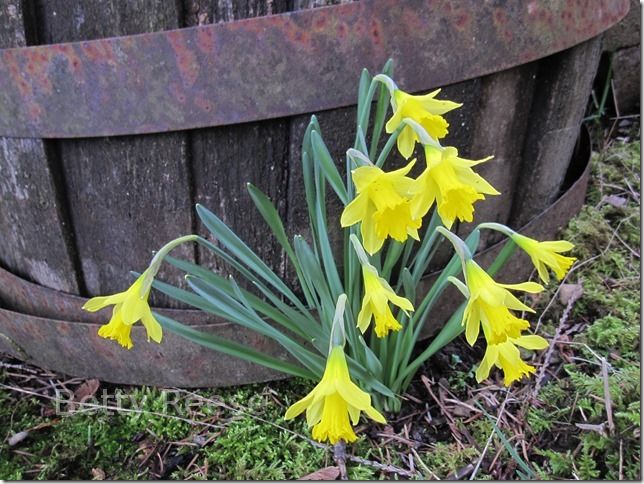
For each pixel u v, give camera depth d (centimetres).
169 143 30
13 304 38
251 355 32
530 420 34
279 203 32
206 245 28
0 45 29
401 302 24
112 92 28
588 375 37
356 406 22
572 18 33
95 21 28
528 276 43
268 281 32
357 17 28
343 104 29
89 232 34
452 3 29
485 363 28
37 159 31
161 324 29
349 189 29
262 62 28
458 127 33
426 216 34
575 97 38
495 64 31
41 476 33
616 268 45
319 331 32
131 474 33
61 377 40
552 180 41
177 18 27
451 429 34
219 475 33
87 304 27
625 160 54
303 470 33
